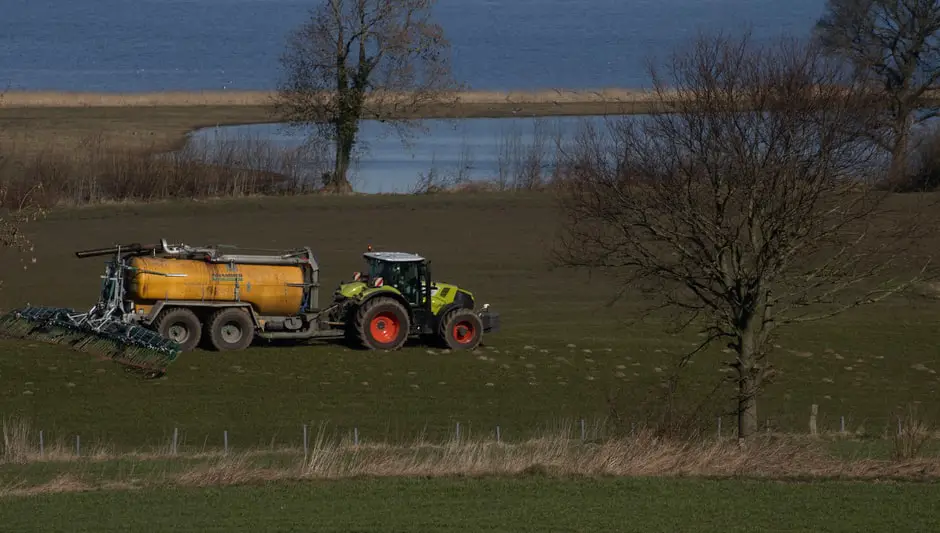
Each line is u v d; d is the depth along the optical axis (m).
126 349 109.88
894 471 65.75
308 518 55.88
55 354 112.50
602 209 88.69
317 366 115.12
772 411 105.44
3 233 101.69
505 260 183.38
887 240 98.25
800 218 83.50
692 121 85.56
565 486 62.25
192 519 55.78
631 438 73.00
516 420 99.06
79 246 183.38
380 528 54.03
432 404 103.94
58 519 55.91
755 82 85.69
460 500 59.50
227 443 87.06
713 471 66.31
